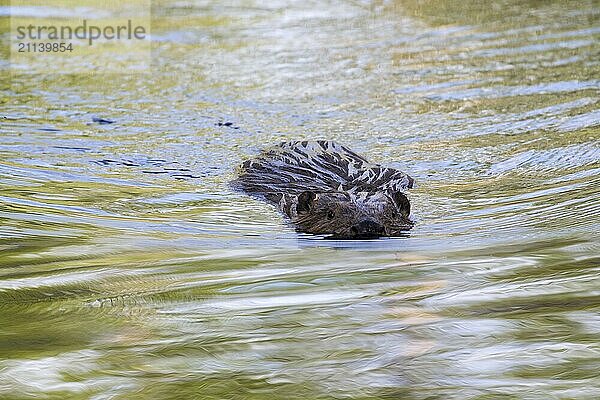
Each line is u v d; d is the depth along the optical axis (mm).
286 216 13445
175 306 8562
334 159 16203
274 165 16156
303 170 15789
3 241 11406
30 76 23594
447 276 9633
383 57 25438
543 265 9969
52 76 23625
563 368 6750
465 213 13336
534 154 16594
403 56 25531
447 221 12930
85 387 6543
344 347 7324
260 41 27672
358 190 14344
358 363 6953
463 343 7344
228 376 6738
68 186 14664
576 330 7555
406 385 6527
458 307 8359
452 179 15453
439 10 32062
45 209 13188
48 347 7398
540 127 18422
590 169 15312
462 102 20750
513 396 6270
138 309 8469
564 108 19719
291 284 9406
